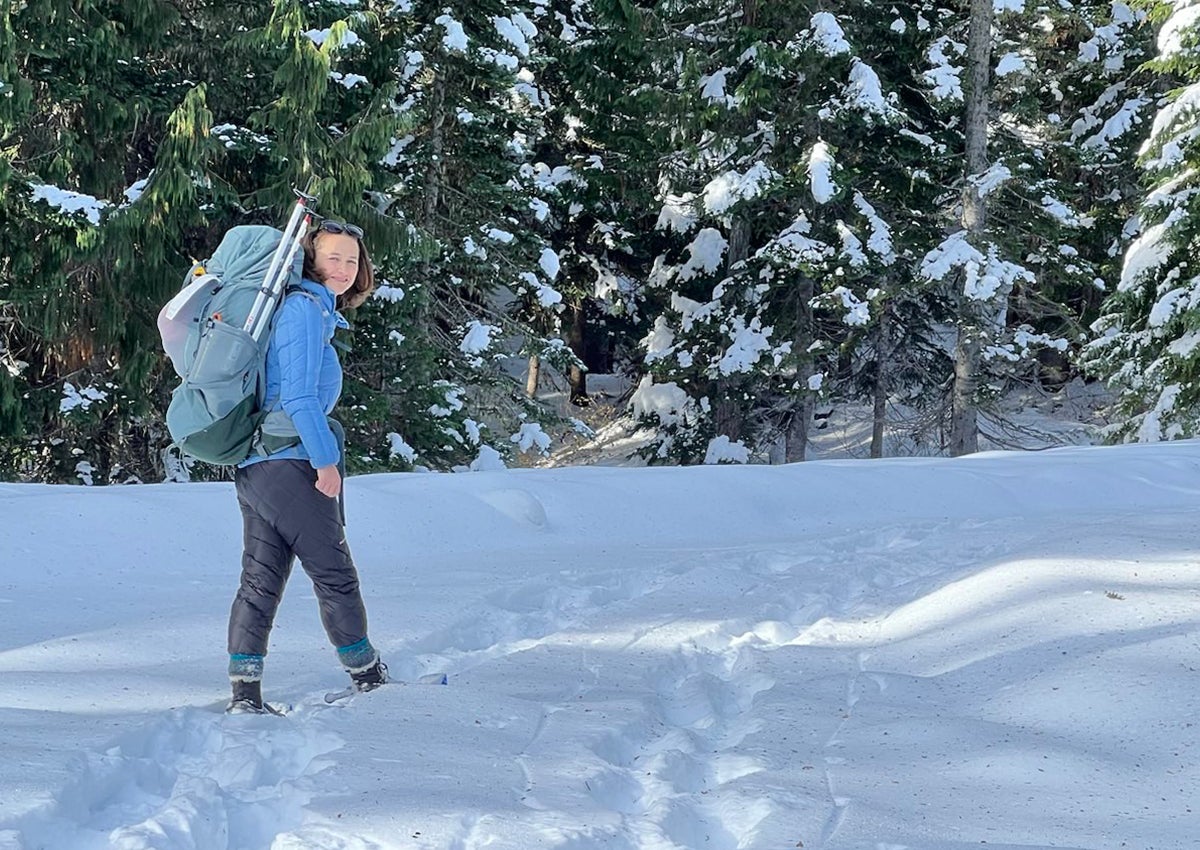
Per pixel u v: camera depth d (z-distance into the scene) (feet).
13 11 42.09
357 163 48.14
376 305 53.93
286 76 46.65
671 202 74.23
